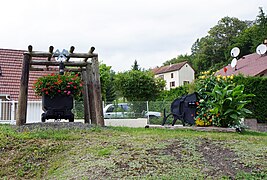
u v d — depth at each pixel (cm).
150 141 546
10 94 1605
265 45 2453
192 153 463
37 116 1518
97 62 881
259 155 443
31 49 819
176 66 5212
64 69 907
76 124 765
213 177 375
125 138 591
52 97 820
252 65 2242
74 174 417
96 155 480
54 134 635
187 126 898
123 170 402
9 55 1858
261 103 1377
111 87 3192
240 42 4434
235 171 391
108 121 1449
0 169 493
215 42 5378
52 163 496
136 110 1552
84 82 934
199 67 5475
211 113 849
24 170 488
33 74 1702
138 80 2552
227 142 525
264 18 4181
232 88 895
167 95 2603
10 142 578
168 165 415
